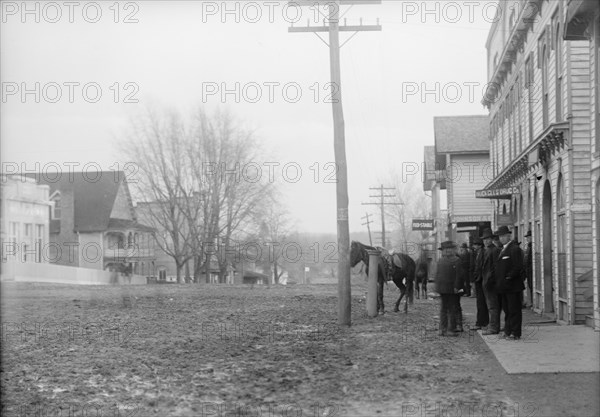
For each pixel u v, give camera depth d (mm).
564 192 19375
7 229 53906
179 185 64000
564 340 15688
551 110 20938
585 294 18500
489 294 17391
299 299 33094
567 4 15633
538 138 20562
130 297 32812
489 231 17984
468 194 46938
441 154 47688
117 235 77625
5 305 29641
